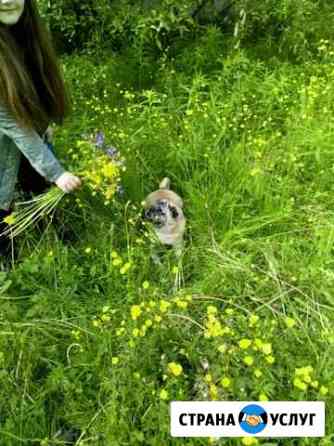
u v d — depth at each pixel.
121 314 1.63
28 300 1.78
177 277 1.78
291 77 2.66
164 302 1.44
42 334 1.62
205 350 1.43
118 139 2.28
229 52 2.80
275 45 3.02
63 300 1.73
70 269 1.86
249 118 2.45
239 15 3.07
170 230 1.84
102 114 2.47
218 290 1.69
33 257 1.85
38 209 1.80
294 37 2.88
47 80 1.74
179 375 1.38
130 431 1.32
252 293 1.66
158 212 1.83
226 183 2.11
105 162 1.78
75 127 2.39
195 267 1.85
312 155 2.20
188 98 2.52
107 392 1.42
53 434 1.43
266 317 1.54
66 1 2.85
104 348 1.47
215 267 1.75
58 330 1.62
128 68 2.92
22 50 1.66
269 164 2.13
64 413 1.45
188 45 3.02
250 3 2.99
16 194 2.03
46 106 1.81
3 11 1.51
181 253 1.86
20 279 1.79
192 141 2.23
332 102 2.44
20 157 1.80
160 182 2.15
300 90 2.50
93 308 1.73
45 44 1.68
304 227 1.95
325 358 1.41
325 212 1.95
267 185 2.04
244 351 1.36
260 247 1.84
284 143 2.23
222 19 3.17
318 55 2.85
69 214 2.04
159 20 2.71
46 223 1.99
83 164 1.88
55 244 1.92
